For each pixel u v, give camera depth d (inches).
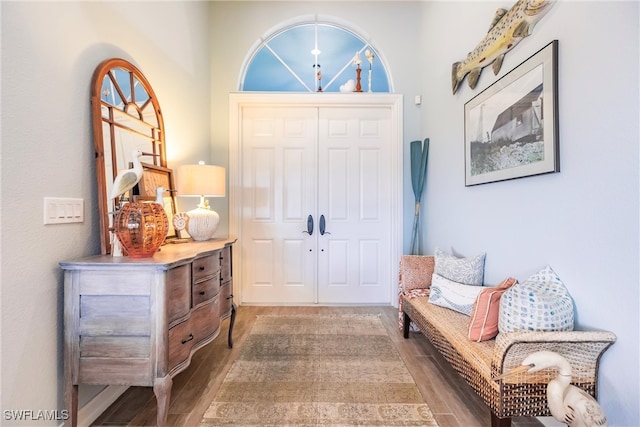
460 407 65.7
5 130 45.3
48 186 52.7
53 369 53.6
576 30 53.6
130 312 53.6
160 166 88.0
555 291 56.8
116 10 71.1
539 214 63.1
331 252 136.3
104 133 66.2
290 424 60.7
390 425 60.4
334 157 136.2
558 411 45.2
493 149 77.8
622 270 46.1
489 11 81.2
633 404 44.7
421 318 84.9
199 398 68.7
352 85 133.3
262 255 136.0
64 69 56.1
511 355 50.0
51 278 53.4
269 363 84.3
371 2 132.8
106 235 63.6
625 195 45.6
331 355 89.0
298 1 131.5
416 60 133.6
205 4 126.0
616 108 46.8
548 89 59.2
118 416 63.2
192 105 113.5
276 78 135.6
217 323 77.2
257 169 135.5
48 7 52.6
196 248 73.4
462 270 85.1
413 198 133.0
